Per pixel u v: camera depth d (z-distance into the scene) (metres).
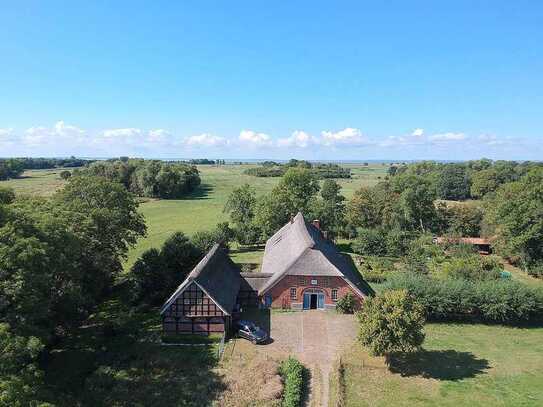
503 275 65.62
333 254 60.16
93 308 50.88
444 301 48.50
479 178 147.75
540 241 69.69
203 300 43.66
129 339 43.00
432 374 37.69
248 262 73.19
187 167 192.50
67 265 36.66
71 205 51.03
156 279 53.06
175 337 43.44
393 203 96.62
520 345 43.94
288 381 34.62
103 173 168.38
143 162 198.25
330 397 33.22
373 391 34.84
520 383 36.38
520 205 70.69
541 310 48.28
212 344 42.47
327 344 42.59
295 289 51.44
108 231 52.34
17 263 30.53
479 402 33.41
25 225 33.69
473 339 45.22
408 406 32.78
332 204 91.69
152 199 163.88
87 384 34.28
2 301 30.28
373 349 36.91
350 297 50.47
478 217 92.56
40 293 32.34
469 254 74.06
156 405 32.00
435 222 97.19
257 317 49.44
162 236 99.06
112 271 57.12
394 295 38.31
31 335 29.52
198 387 34.28
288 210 85.19
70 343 42.72
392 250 79.12
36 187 167.12
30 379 25.91
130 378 35.78
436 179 162.38
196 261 59.28
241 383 34.72
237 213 90.75
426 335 45.97
